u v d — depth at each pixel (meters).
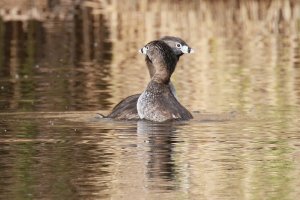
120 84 20.19
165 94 15.67
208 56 24.30
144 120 15.53
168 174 11.73
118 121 15.51
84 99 18.14
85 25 28.81
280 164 12.27
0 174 11.78
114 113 15.96
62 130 14.73
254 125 15.16
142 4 30.39
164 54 15.77
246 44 26.00
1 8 31.03
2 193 10.87
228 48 25.39
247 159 12.56
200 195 10.74
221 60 23.66
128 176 11.62
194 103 17.69
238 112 16.58
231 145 13.52
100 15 30.02
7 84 20.30
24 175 11.71
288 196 10.66
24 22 29.19
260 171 11.87
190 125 15.11
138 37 27.00
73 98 18.25
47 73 21.95
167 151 13.09
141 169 12.00
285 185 11.16
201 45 25.67
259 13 29.00
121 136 14.17
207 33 27.30
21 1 32.00
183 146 13.42
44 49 25.69
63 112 16.50
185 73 21.81
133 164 12.27
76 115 16.16
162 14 29.25
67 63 23.62
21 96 18.53
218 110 16.81
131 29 27.95
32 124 15.24
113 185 11.17
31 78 21.19
